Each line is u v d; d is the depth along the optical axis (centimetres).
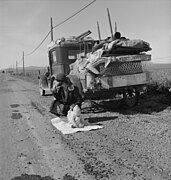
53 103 848
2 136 606
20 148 506
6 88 2286
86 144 509
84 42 1030
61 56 1027
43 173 382
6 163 430
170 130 564
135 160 411
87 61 782
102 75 763
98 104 983
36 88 2173
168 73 1200
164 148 455
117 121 693
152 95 1069
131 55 773
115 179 350
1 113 934
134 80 793
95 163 408
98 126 643
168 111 776
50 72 1205
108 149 471
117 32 824
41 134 606
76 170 387
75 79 807
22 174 382
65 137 570
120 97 994
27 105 1111
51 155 457
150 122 653
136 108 866
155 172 365
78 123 645
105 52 762
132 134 559
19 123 743
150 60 818
